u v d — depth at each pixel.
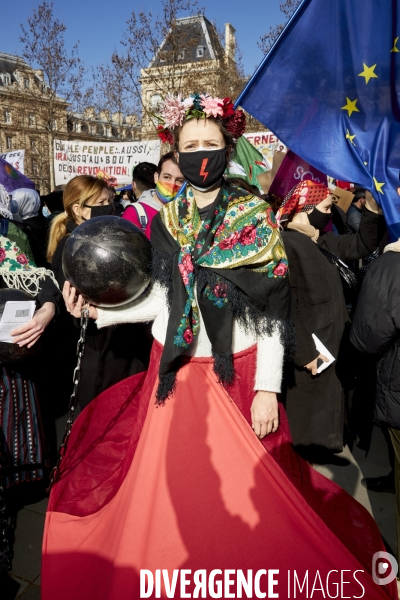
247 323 1.81
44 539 1.89
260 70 2.71
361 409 3.12
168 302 1.83
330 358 2.71
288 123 2.76
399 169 2.68
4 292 2.13
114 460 2.12
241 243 1.77
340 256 3.23
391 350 2.14
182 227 1.85
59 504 2.00
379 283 2.09
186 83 18.45
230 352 1.80
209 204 1.88
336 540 1.73
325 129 2.75
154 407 1.88
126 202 7.27
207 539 1.70
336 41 2.64
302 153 2.75
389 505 2.89
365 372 3.03
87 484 2.06
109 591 1.64
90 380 2.85
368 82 2.66
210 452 1.79
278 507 1.74
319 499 1.98
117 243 1.72
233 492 1.75
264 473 1.77
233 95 18.95
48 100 24.94
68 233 3.13
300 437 2.85
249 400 1.91
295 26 2.63
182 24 18.19
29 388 2.47
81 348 1.84
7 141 37.66
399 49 2.59
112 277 1.71
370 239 3.06
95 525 1.90
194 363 1.88
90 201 3.08
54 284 2.31
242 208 1.82
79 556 1.85
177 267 1.79
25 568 2.36
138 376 2.30
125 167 8.44
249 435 1.81
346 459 3.39
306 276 2.67
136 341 3.04
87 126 36.75
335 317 2.76
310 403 2.84
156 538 1.70
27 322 2.08
